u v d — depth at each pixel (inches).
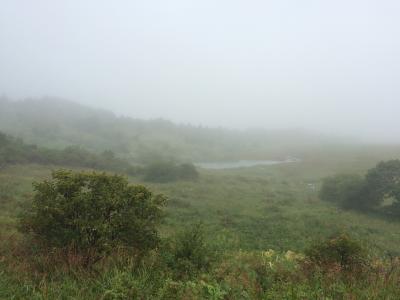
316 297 219.3
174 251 294.2
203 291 222.5
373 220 1003.3
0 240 327.6
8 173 1246.9
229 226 765.9
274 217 903.7
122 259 257.4
